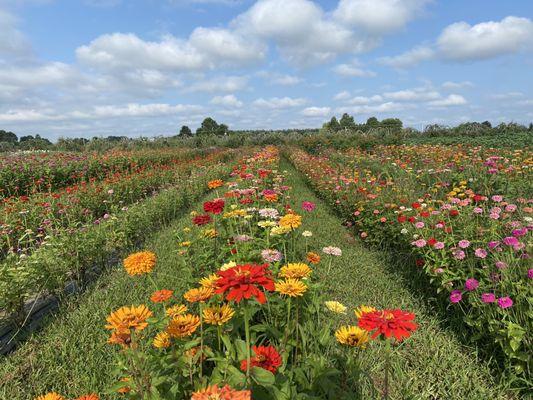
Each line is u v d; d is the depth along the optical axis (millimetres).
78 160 13070
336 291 3912
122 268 4523
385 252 5211
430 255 3742
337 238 6035
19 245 5273
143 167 13320
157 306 3250
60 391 2406
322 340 2014
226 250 3592
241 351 1642
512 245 3023
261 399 1455
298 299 2156
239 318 2004
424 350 2863
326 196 8750
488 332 2775
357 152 15430
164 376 1595
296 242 4785
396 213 5215
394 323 1384
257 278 1396
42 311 3680
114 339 1511
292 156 19781
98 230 4887
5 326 3301
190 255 4113
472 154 10055
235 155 23641
